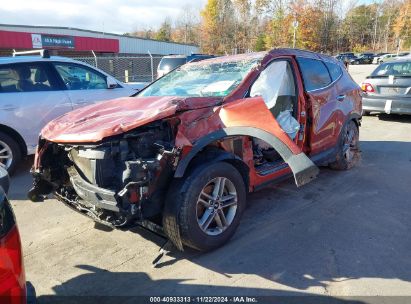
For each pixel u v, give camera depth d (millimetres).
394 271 3031
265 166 4090
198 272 3092
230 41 77625
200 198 3145
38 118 5852
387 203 4414
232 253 3357
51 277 3090
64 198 3529
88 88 6559
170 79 4738
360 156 6141
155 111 3033
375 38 84562
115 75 22188
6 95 5582
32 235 3830
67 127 3342
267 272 3061
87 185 3021
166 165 2928
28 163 6387
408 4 73938
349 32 83938
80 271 3164
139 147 2930
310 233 3701
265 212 4215
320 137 4824
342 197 4625
